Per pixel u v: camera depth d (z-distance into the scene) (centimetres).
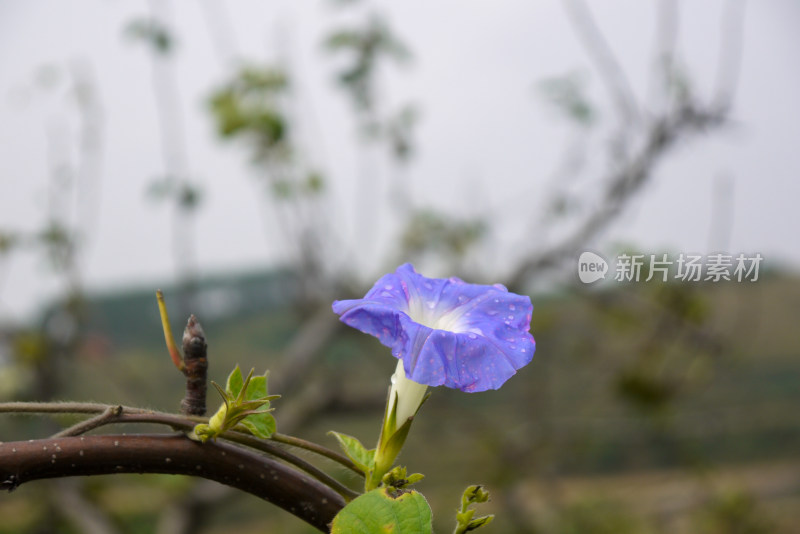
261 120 584
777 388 840
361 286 672
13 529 658
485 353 158
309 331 670
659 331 654
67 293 609
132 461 146
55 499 634
